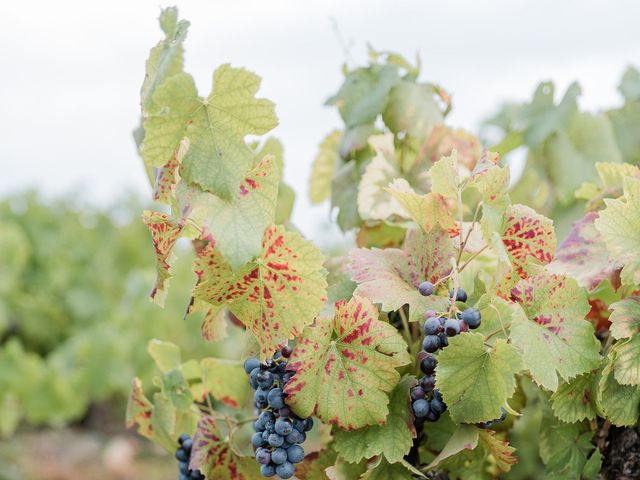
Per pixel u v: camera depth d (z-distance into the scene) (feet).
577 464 3.37
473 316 2.93
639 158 5.25
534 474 4.68
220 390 3.79
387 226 3.88
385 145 4.03
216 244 2.80
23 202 17.15
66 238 17.04
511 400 3.49
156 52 3.02
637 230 3.05
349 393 3.02
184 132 2.88
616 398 3.03
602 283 3.34
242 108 2.87
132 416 3.71
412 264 3.22
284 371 3.05
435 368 2.96
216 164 2.86
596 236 3.40
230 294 2.98
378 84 4.25
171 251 3.00
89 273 16.55
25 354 15.85
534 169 5.25
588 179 4.98
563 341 2.98
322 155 4.78
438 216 3.14
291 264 2.90
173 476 13.69
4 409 14.06
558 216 4.98
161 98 2.78
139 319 14.01
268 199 2.89
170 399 3.52
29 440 14.92
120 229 17.16
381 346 2.99
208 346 13.61
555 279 3.03
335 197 4.29
